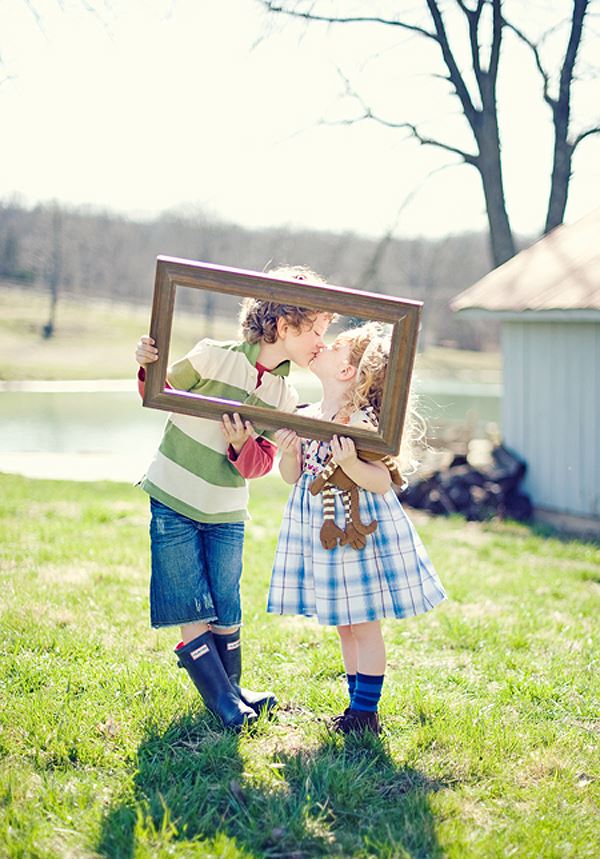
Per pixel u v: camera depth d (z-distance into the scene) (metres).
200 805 2.54
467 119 13.57
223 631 3.29
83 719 3.08
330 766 2.77
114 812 2.49
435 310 47.62
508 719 3.36
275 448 3.21
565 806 2.69
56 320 29.25
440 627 4.75
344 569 3.02
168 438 3.18
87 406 19.62
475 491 10.39
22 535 6.88
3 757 2.82
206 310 11.38
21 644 3.92
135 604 4.72
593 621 5.19
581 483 10.00
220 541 3.21
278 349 3.14
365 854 2.37
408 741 3.08
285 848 2.40
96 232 37.31
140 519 8.16
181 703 3.24
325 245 36.25
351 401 3.08
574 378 10.02
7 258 34.81
